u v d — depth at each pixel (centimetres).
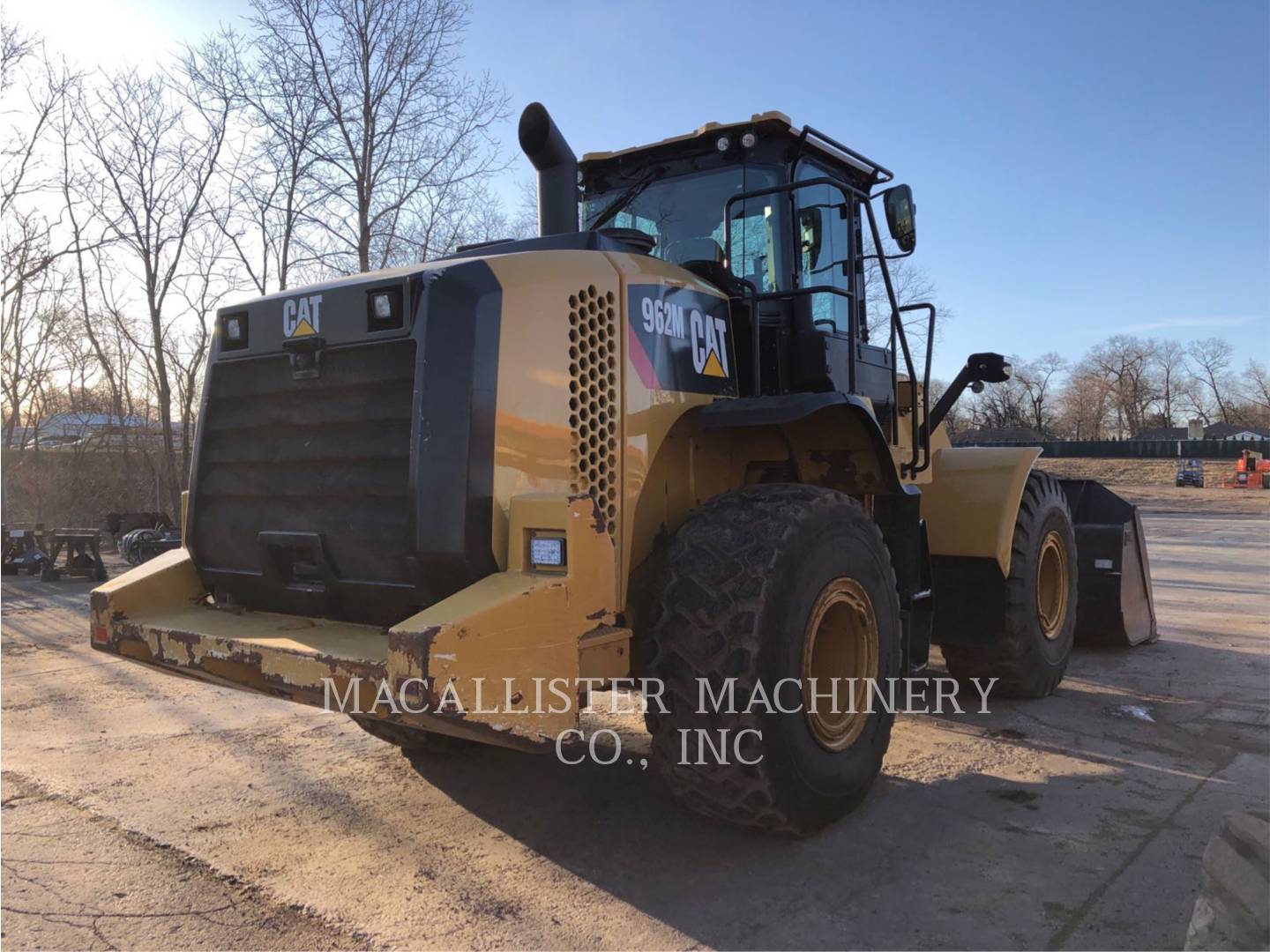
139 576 354
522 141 385
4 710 509
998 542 489
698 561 304
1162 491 3997
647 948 257
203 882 298
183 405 1827
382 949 256
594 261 321
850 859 313
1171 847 322
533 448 293
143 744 446
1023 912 276
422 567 283
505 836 335
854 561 339
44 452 2016
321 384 311
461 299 287
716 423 329
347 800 371
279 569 329
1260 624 798
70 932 266
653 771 402
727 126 410
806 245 423
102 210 1570
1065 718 493
